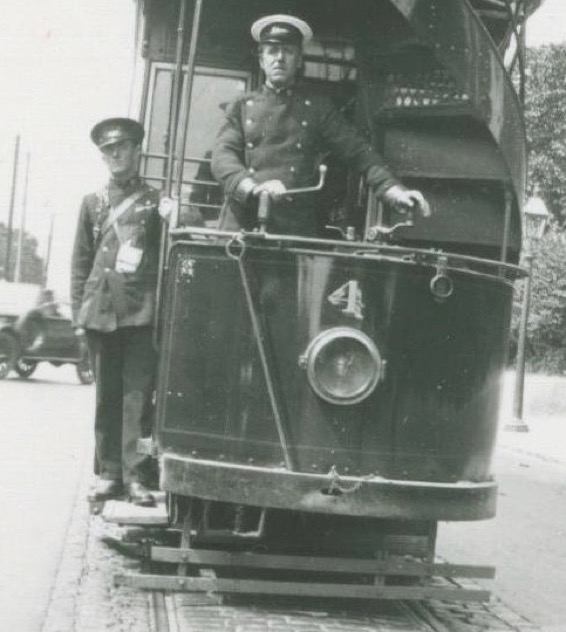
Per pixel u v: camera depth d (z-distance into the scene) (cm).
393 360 531
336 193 662
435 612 596
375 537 583
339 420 525
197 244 541
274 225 568
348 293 527
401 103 633
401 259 534
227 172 559
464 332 549
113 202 639
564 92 3928
